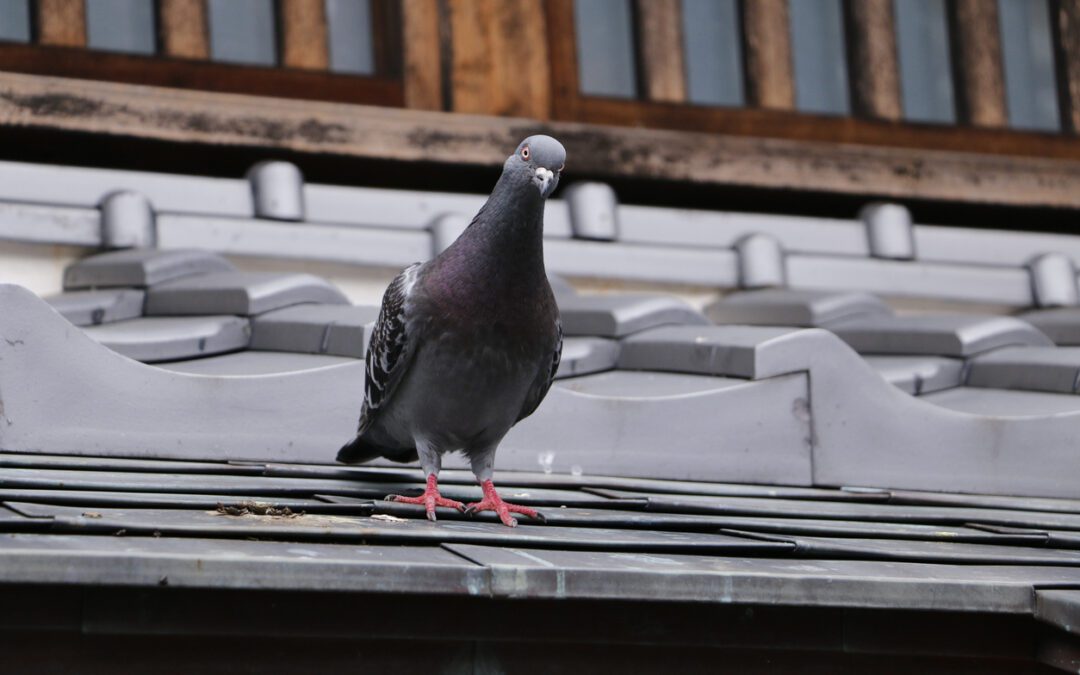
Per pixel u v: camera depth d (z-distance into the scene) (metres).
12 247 10.62
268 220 11.12
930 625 7.04
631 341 10.38
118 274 10.49
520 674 6.47
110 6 11.23
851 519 8.55
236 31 11.59
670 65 12.81
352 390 8.66
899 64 13.47
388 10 12.02
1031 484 9.72
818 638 6.86
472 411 7.75
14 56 10.86
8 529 5.94
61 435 7.95
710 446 9.16
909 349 11.29
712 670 6.81
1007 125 13.70
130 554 5.56
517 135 11.84
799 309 11.77
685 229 12.34
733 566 6.69
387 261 11.37
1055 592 6.88
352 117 11.40
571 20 12.55
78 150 11.09
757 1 13.10
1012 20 13.93
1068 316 12.66
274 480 7.99
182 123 10.92
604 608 6.51
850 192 12.83
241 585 5.69
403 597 6.20
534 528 7.35
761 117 13.02
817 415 9.39
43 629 5.68
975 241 13.17
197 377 8.32
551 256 11.78
